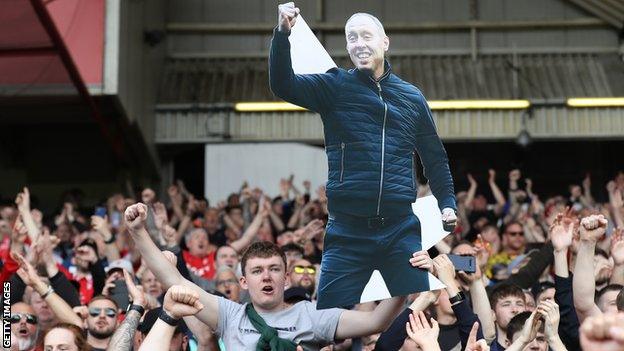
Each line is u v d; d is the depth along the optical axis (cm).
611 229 1283
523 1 2277
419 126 607
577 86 2200
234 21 2278
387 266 598
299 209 1558
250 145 2175
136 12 1997
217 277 1047
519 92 2192
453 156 2306
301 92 595
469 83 2206
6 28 1658
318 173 2164
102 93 1836
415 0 2277
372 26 606
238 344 622
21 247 976
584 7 2252
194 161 2314
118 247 1256
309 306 641
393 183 599
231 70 2258
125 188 2145
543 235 1386
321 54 604
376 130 600
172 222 1636
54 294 830
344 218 603
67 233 1419
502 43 2277
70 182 2203
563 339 705
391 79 607
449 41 2278
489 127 2189
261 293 630
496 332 796
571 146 2303
